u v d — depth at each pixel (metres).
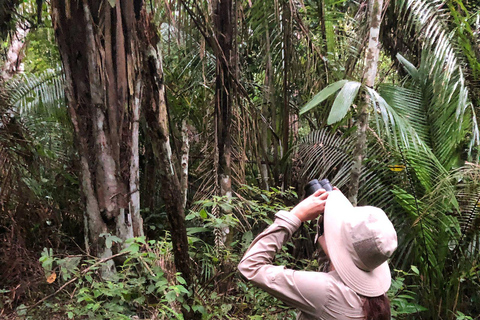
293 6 3.87
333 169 3.82
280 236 1.46
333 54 4.26
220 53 3.29
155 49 2.23
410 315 3.31
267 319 2.65
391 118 2.68
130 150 2.59
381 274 1.38
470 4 4.65
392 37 4.80
